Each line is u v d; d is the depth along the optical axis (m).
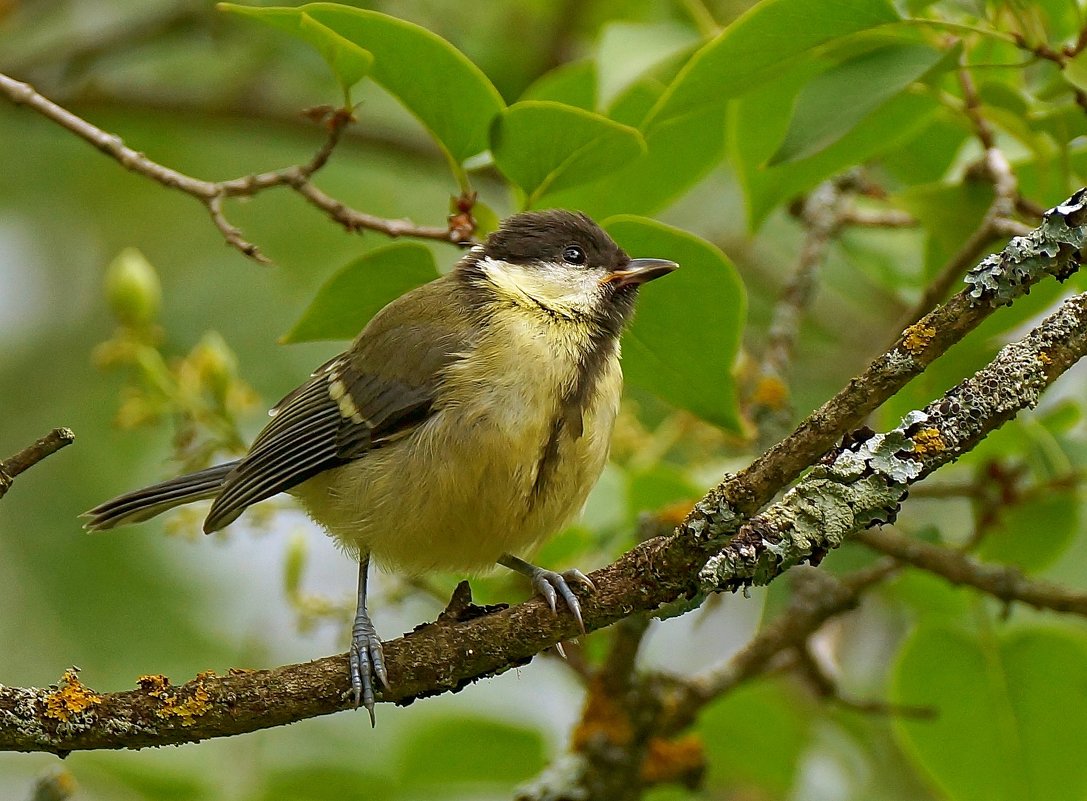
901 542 9.14
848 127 7.61
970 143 10.13
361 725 11.78
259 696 6.30
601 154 7.73
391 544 8.38
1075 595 8.88
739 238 14.67
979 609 9.87
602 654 10.70
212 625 13.45
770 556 6.03
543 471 8.12
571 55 13.66
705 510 6.05
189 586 13.63
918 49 7.77
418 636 6.55
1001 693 9.79
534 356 8.17
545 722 12.44
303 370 14.80
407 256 7.93
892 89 7.61
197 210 15.42
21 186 15.27
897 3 7.89
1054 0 7.76
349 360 8.71
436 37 7.32
